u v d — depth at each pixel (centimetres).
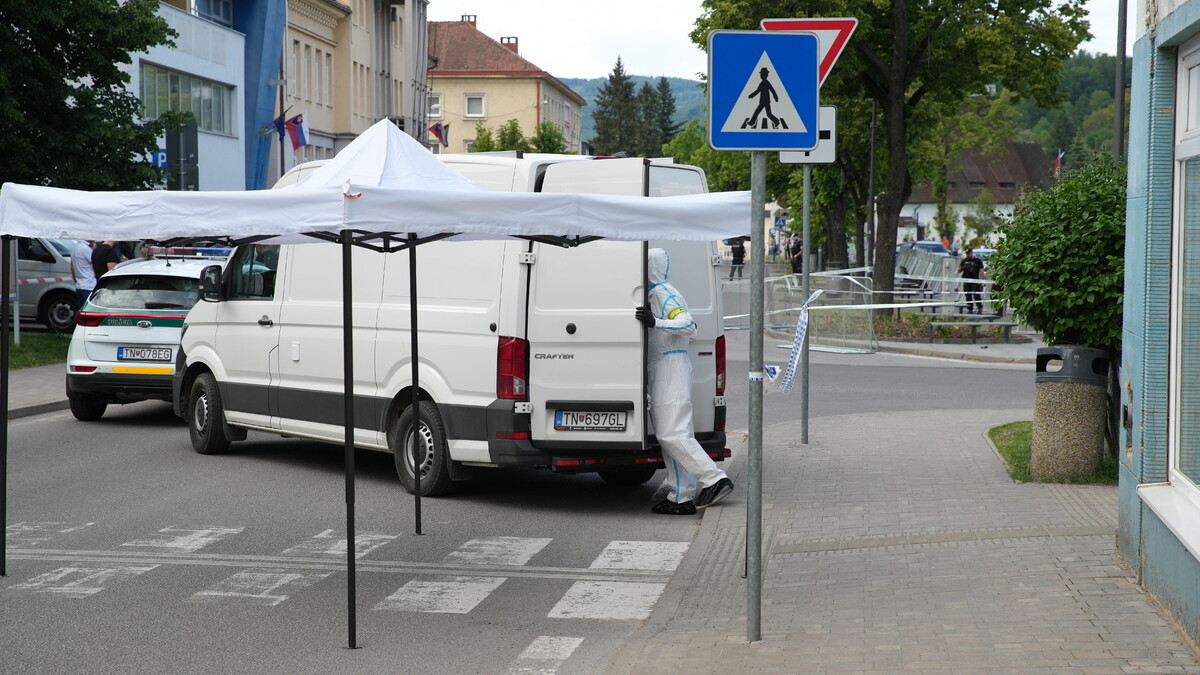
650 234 738
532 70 10800
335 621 683
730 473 1126
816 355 2553
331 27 5678
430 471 1027
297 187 703
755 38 589
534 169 991
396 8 6962
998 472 1061
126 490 1074
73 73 2378
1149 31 678
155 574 784
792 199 5691
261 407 1195
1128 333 713
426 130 7738
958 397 1764
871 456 1180
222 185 4206
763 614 664
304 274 1150
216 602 719
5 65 2269
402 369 1042
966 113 6619
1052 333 1038
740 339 2908
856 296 2695
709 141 590
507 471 1188
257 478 1136
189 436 1407
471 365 990
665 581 776
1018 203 1091
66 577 773
